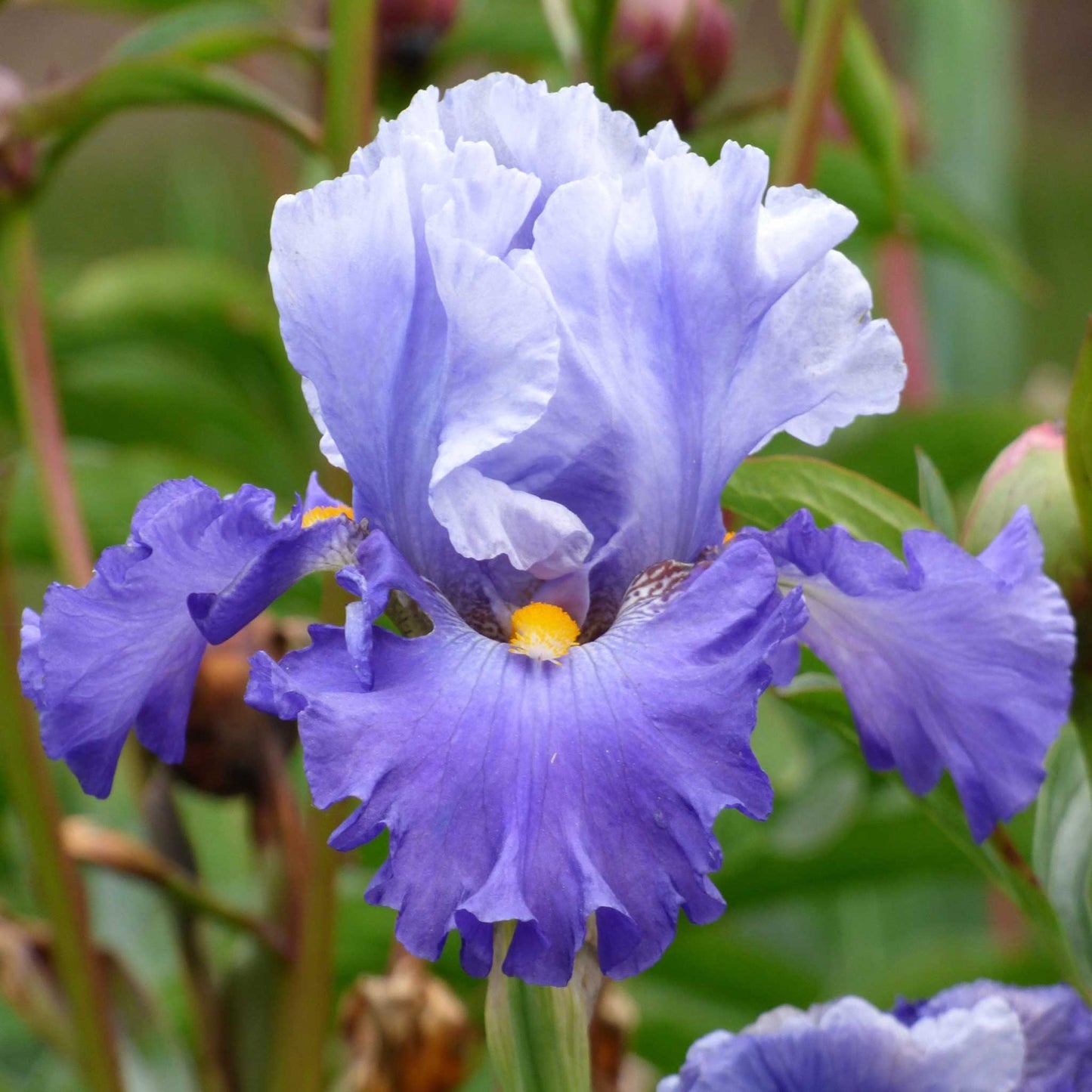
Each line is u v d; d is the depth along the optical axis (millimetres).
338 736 600
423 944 593
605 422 634
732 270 634
